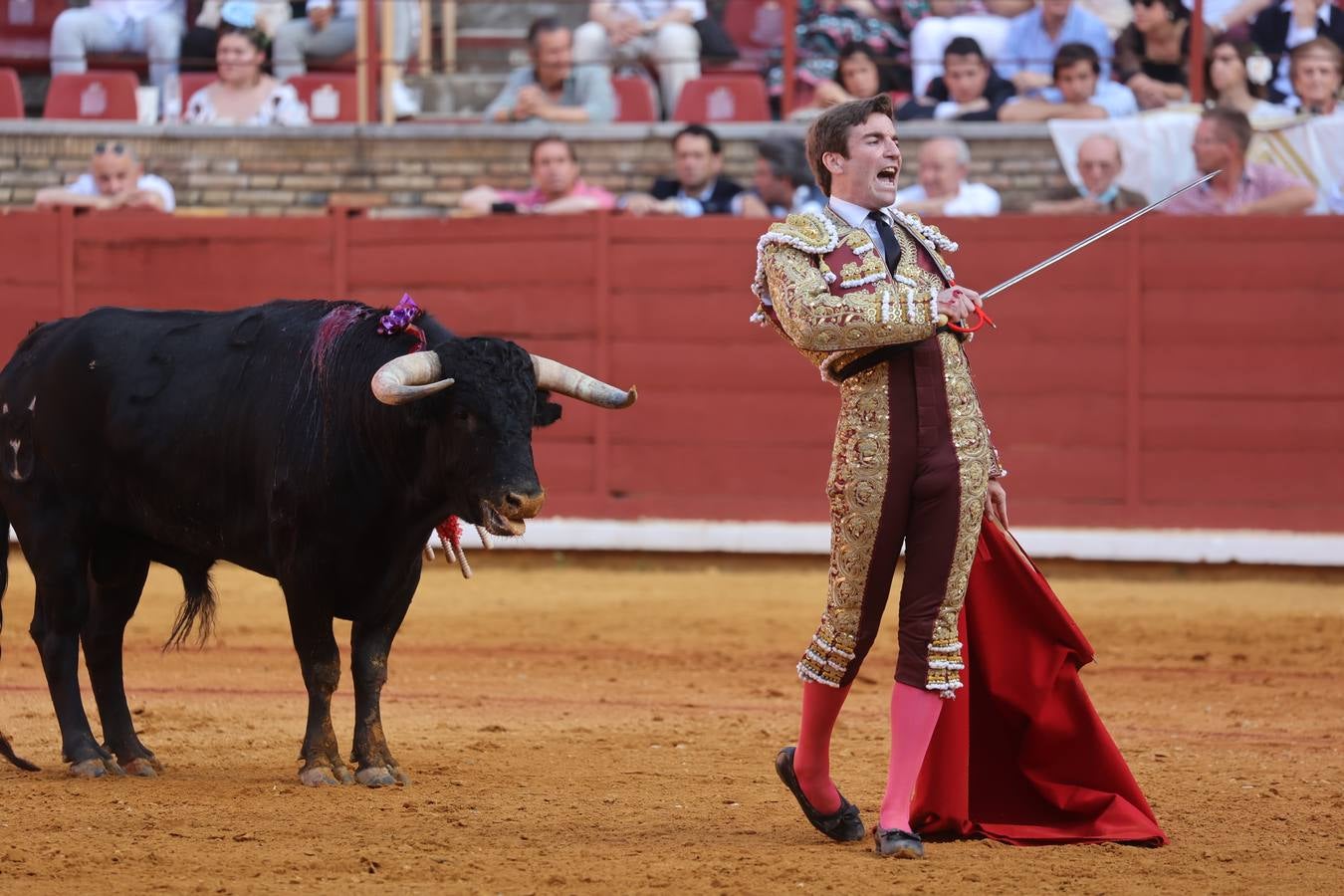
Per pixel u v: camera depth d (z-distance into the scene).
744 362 29.02
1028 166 29.52
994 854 10.26
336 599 12.34
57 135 31.69
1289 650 21.39
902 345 9.98
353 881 9.57
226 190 31.64
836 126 10.12
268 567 12.73
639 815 11.45
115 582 13.33
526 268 29.31
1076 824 10.83
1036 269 10.36
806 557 28.70
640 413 29.22
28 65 33.16
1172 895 9.37
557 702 17.16
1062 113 29.62
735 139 30.28
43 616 13.15
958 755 10.57
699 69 32.16
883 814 10.26
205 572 13.54
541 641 21.83
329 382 12.11
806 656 10.31
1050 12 30.31
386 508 12.05
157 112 32.59
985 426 10.27
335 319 12.45
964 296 9.82
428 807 11.60
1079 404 28.58
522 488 11.10
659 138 30.59
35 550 13.10
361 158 31.42
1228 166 28.67
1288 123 28.86
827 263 9.99
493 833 10.84
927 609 10.01
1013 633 10.73
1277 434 28.36
